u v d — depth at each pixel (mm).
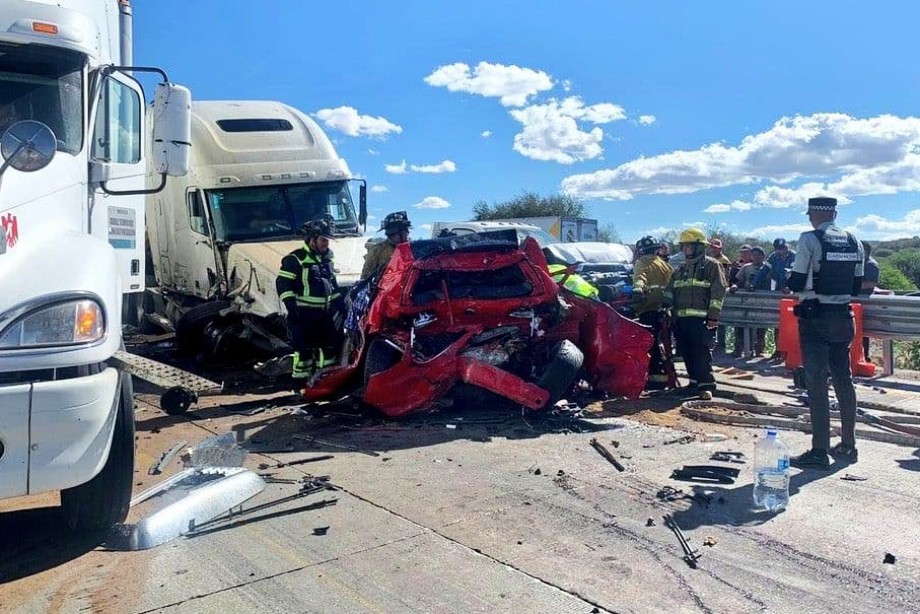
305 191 11492
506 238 8062
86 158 5105
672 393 8727
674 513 4832
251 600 3730
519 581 3914
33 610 3648
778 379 9883
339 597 3756
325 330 8750
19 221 4023
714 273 8523
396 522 4719
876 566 4043
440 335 7645
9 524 4762
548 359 7672
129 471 4441
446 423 7180
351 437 6793
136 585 3898
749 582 3877
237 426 7309
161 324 13109
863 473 5637
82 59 5129
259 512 4914
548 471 5719
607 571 4020
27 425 3561
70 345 3709
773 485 5020
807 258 5797
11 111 4852
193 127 11391
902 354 13125
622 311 9789
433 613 3598
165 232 12984
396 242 8977
